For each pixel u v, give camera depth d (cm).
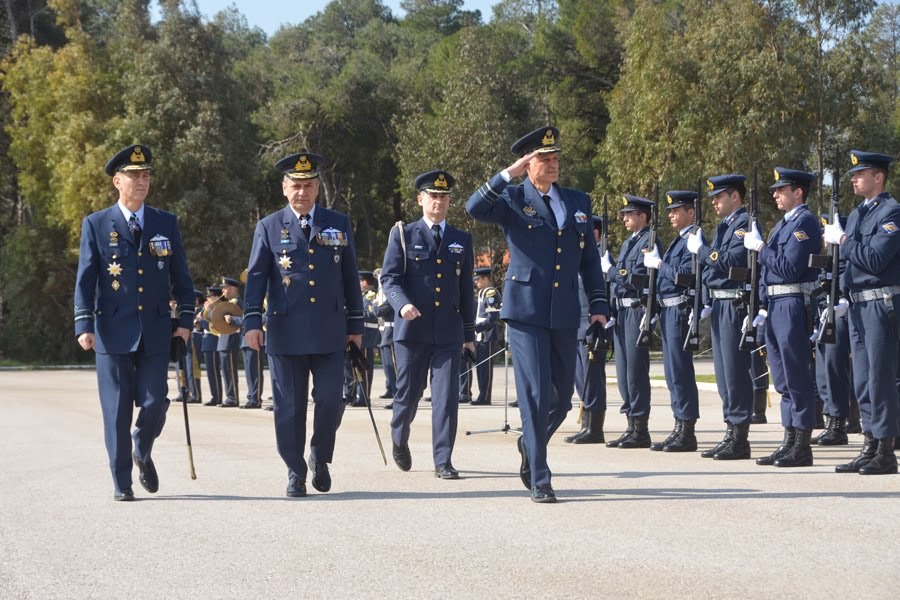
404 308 997
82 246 898
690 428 1223
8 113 5544
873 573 607
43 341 4950
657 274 1242
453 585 592
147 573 629
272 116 6009
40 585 605
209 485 961
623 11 5678
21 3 5862
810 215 1062
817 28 3894
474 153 5131
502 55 6312
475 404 2117
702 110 3947
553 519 771
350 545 695
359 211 6806
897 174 4122
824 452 1203
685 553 659
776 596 563
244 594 581
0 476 1035
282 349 896
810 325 1059
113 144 4669
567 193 880
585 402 1335
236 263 4781
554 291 849
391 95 6181
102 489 945
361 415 1831
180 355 934
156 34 5034
